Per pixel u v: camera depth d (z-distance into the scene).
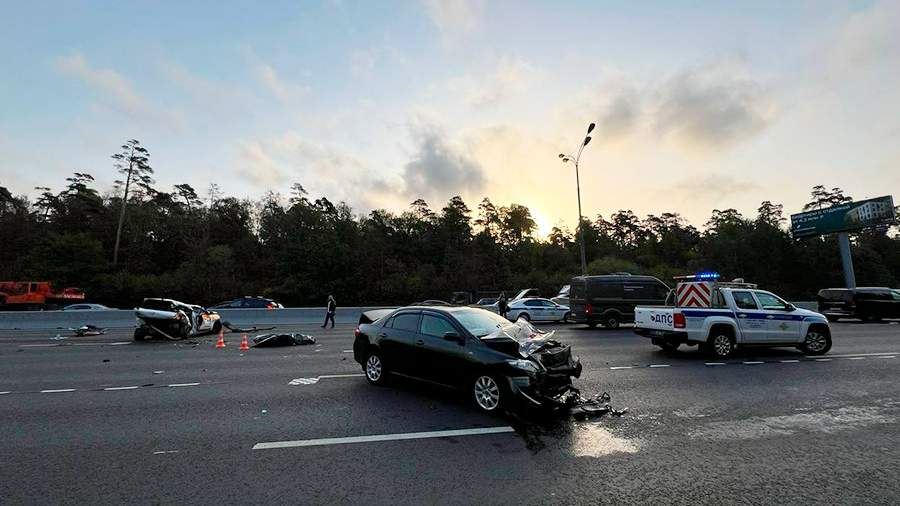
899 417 6.32
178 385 8.48
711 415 6.38
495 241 81.19
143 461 4.69
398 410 6.64
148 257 64.50
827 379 8.84
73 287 49.94
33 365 10.94
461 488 4.03
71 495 3.91
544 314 25.00
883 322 23.69
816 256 63.81
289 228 71.75
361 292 57.38
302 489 4.01
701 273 12.33
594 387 8.12
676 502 3.79
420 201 85.25
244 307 27.95
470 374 6.71
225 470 4.45
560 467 4.52
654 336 12.25
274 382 8.70
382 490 3.99
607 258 70.50
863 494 3.94
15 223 66.12
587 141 27.88
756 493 3.96
